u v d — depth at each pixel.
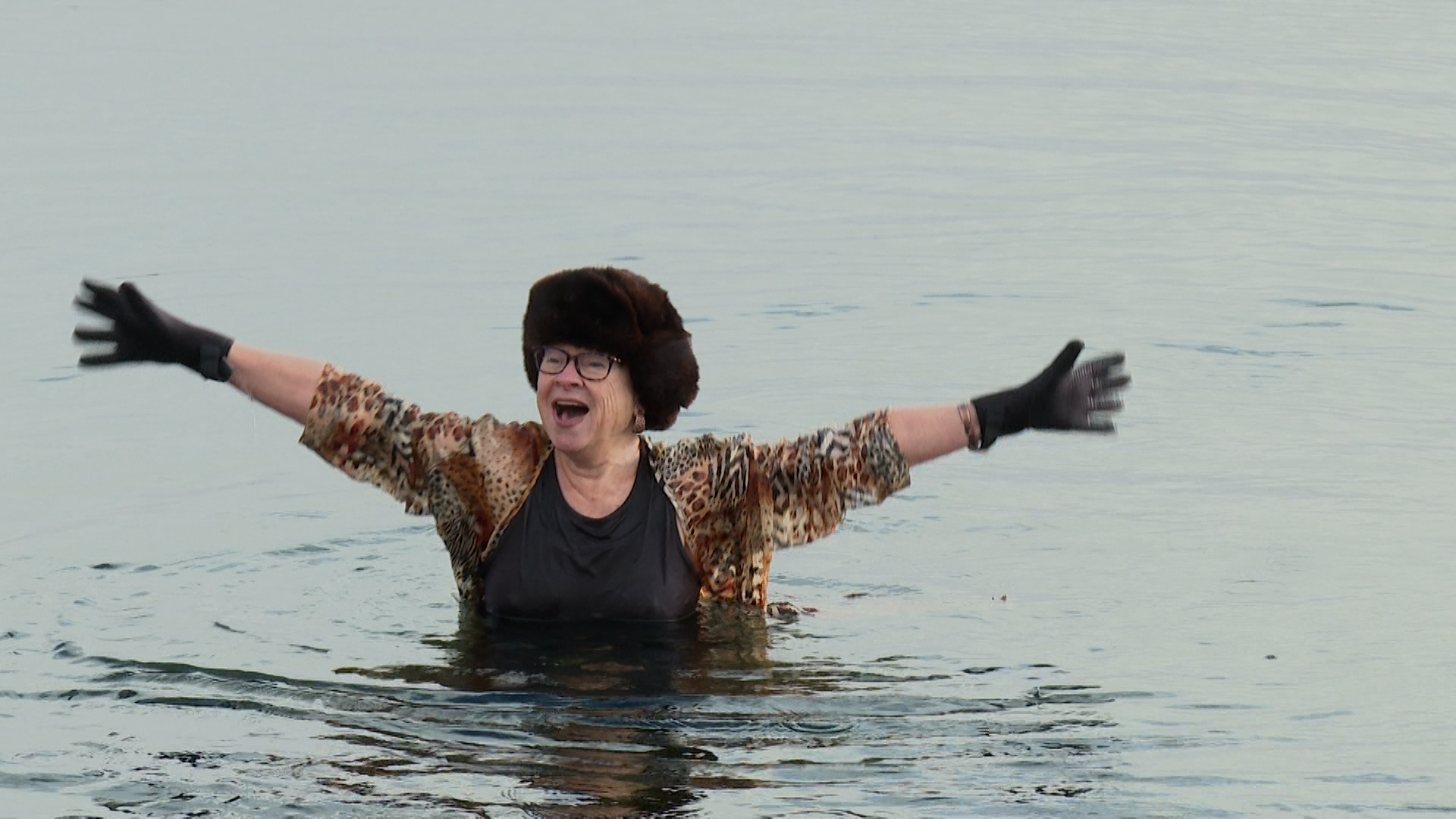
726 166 56.41
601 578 22.12
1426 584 23.41
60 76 72.06
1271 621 22.05
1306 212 49.72
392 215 48.91
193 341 22.06
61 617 22.06
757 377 34.53
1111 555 25.11
